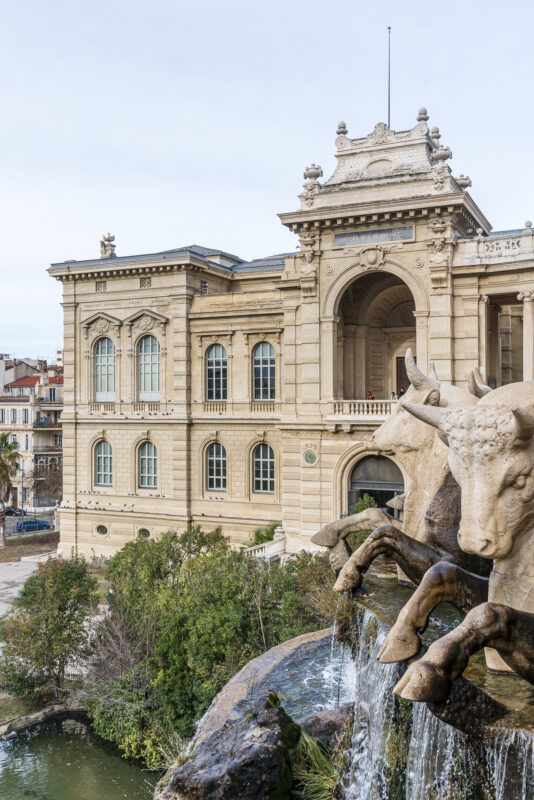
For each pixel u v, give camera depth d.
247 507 45.62
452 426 7.96
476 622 7.39
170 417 47.44
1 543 59.56
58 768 25.53
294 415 39.97
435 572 8.59
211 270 49.34
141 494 48.84
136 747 25.55
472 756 8.37
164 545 32.91
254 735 14.36
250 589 25.25
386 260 37.19
